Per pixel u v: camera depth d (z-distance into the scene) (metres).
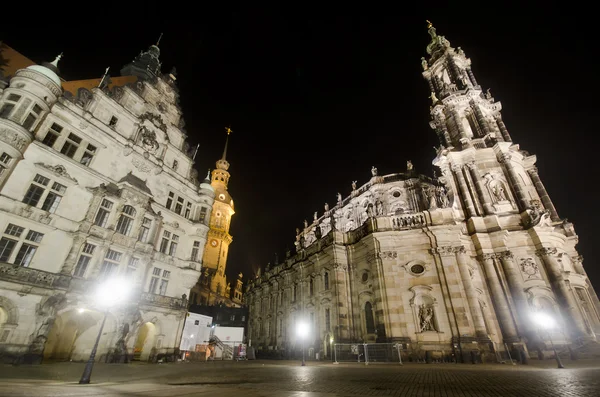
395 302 26.88
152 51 39.66
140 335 30.58
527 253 28.17
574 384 9.43
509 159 32.97
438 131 40.38
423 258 28.22
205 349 36.94
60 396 7.14
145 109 32.56
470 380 11.23
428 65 48.78
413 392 8.48
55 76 22.91
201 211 35.84
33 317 19.75
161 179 31.98
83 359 23.41
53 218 22.31
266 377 13.69
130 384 11.16
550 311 25.62
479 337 23.84
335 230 35.97
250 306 58.62
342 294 32.34
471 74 43.09
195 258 33.31
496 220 29.88
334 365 22.94
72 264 22.20
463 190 32.97
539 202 32.44
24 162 21.28
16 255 20.00
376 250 29.83
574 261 31.92
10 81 21.81
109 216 25.81
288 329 42.56
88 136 25.98
